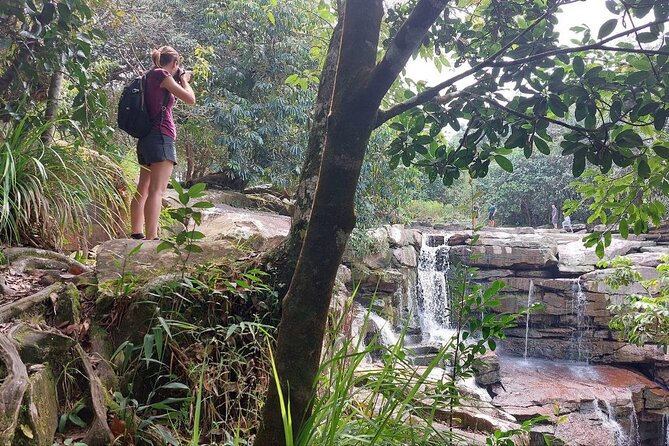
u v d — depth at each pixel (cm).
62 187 390
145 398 237
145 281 274
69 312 254
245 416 241
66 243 406
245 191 1298
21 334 213
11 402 166
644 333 727
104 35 418
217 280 271
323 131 284
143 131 399
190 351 241
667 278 795
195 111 1123
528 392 1082
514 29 254
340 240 155
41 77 447
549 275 1484
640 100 198
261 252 307
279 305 269
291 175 1260
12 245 348
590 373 1292
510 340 1466
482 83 230
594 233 292
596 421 1030
